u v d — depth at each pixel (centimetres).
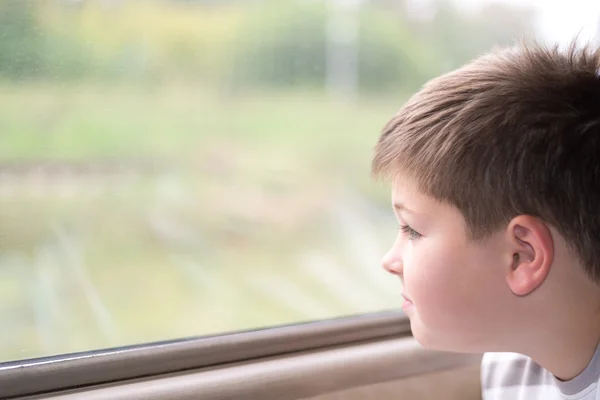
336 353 56
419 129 47
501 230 44
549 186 43
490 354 59
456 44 591
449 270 46
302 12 779
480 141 44
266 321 311
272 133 753
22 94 166
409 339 60
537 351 49
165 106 663
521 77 46
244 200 585
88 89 480
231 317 314
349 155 734
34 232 241
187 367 51
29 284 213
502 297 45
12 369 46
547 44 53
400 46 751
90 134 482
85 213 411
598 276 45
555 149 43
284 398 51
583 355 48
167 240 439
